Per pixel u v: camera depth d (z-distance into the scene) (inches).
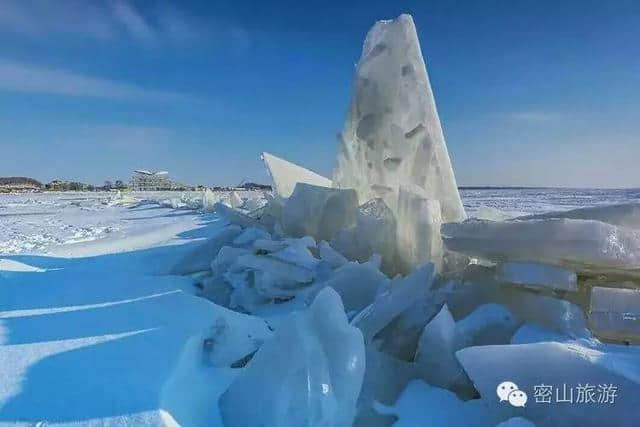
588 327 125.2
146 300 176.9
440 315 127.6
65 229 582.9
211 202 870.4
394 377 123.3
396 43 255.8
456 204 237.9
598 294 122.9
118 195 1433.3
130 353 122.2
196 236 434.9
